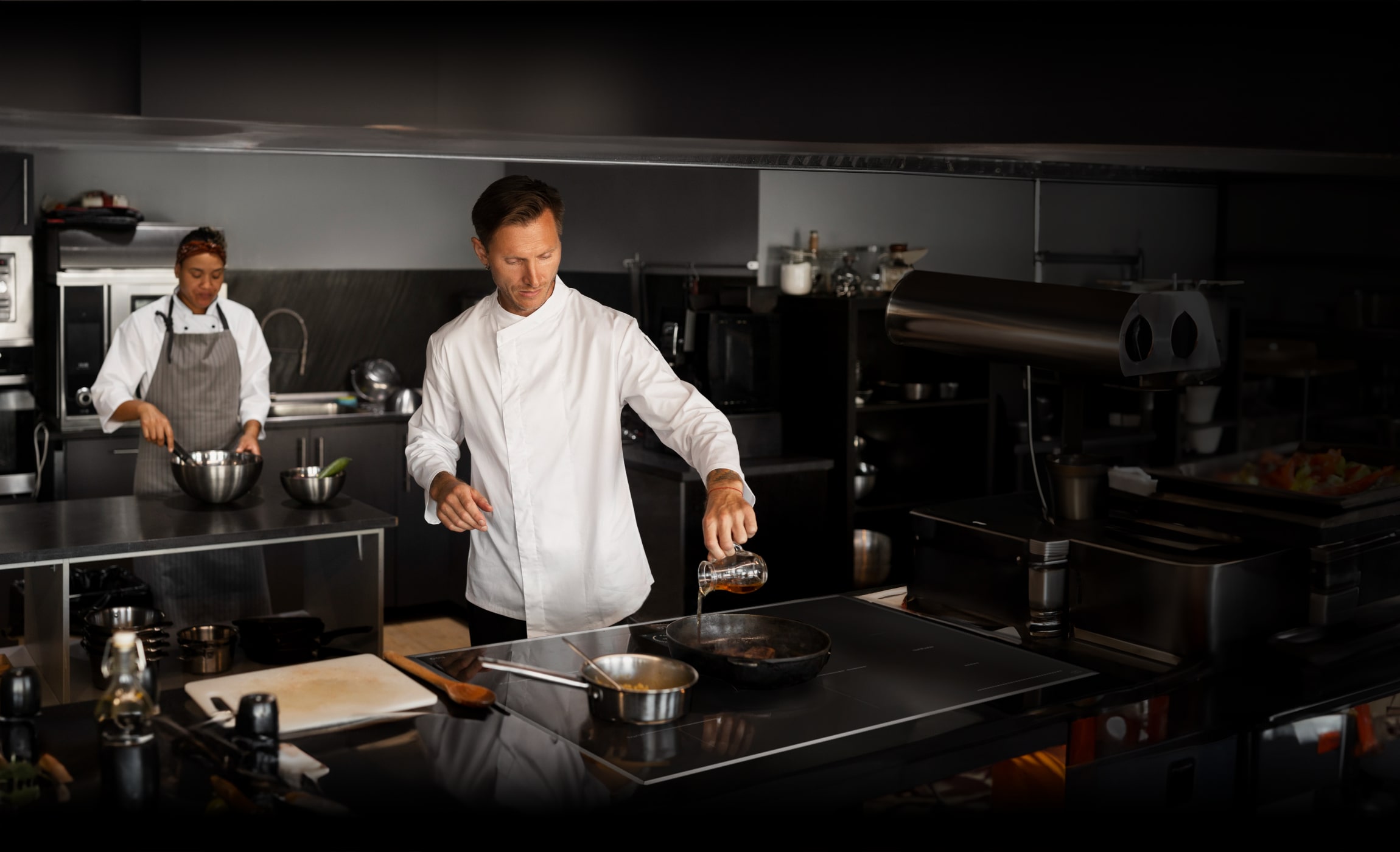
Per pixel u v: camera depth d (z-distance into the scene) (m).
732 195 4.40
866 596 2.19
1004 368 4.65
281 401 5.14
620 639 1.82
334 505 3.20
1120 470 2.15
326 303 5.29
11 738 1.39
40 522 2.90
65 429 4.37
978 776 1.43
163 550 2.74
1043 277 5.04
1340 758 1.75
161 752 1.34
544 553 2.20
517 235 1.90
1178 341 1.81
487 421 2.18
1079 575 1.88
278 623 2.79
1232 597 1.74
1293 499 1.84
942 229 4.79
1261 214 5.34
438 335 2.24
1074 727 1.54
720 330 4.11
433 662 1.68
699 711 1.50
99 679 2.62
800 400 4.36
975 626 1.95
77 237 4.38
